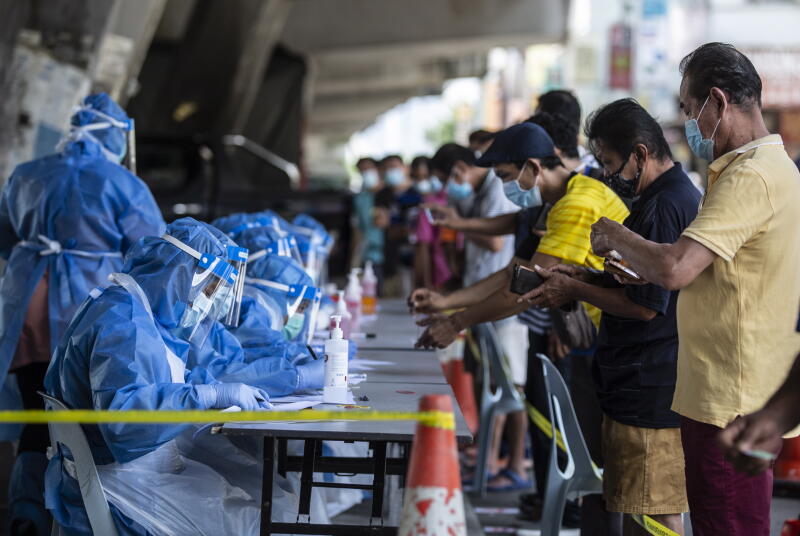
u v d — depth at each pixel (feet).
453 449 8.60
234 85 63.93
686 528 14.06
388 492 18.04
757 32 141.38
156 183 39.83
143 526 11.50
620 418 12.83
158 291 12.14
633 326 12.69
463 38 75.00
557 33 75.72
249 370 13.01
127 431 11.01
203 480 11.86
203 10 61.77
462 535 8.54
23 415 9.02
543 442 18.86
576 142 15.79
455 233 29.84
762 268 10.47
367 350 18.08
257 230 17.11
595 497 14.61
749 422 8.50
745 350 10.53
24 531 13.75
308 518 12.71
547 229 14.56
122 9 35.29
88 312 11.66
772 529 18.25
